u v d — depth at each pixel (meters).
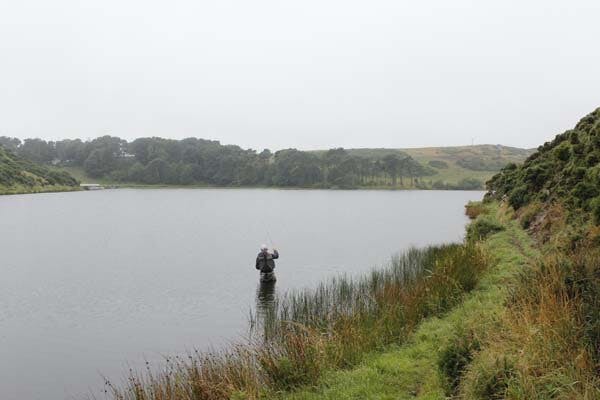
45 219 61.06
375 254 32.00
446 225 50.59
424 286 14.05
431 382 8.06
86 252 34.62
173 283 23.95
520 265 15.66
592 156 21.50
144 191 157.25
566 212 18.50
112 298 21.11
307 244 37.81
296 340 10.77
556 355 6.82
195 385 9.48
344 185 173.75
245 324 16.81
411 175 190.12
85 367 13.52
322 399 8.19
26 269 28.03
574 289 8.88
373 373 8.84
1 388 12.22
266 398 8.70
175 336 15.95
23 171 144.62
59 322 17.69
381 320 11.87
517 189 28.45
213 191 159.62
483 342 8.29
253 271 27.16
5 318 18.22
